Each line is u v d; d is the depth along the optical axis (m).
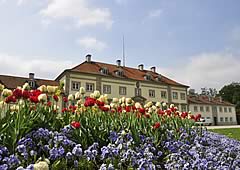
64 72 39.06
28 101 4.24
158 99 48.03
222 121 63.94
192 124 7.67
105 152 3.54
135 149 4.37
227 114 65.75
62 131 3.81
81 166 3.23
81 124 4.19
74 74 39.06
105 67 43.03
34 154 3.05
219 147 6.05
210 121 60.94
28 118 3.70
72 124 3.89
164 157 4.64
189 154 4.57
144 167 3.49
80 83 39.31
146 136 5.18
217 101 67.19
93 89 40.41
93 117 4.72
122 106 6.31
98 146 3.85
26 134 3.51
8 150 3.14
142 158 3.78
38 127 3.82
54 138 3.44
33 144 3.33
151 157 4.01
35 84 37.25
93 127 4.29
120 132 4.62
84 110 5.02
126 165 3.59
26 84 4.44
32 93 4.25
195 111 58.81
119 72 44.84
